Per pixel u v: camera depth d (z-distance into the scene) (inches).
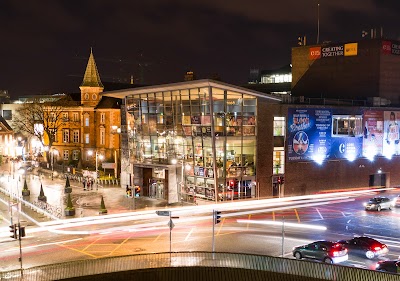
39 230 1881.2
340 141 2812.5
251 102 2472.9
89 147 4131.4
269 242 1609.3
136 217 2126.0
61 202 2514.8
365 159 2928.2
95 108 4099.4
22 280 1151.0
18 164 4183.1
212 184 2412.6
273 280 1181.1
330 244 1336.1
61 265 1186.6
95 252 1529.3
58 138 4301.2
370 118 2933.1
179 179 2603.3
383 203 2190.0
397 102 3432.6
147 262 1252.5
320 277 1117.1
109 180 3267.7
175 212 2225.6
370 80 3351.4
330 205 2352.4
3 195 2763.3
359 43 3408.0
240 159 2458.2
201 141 2444.6
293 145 2628.0
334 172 2797.7
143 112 2834.6
